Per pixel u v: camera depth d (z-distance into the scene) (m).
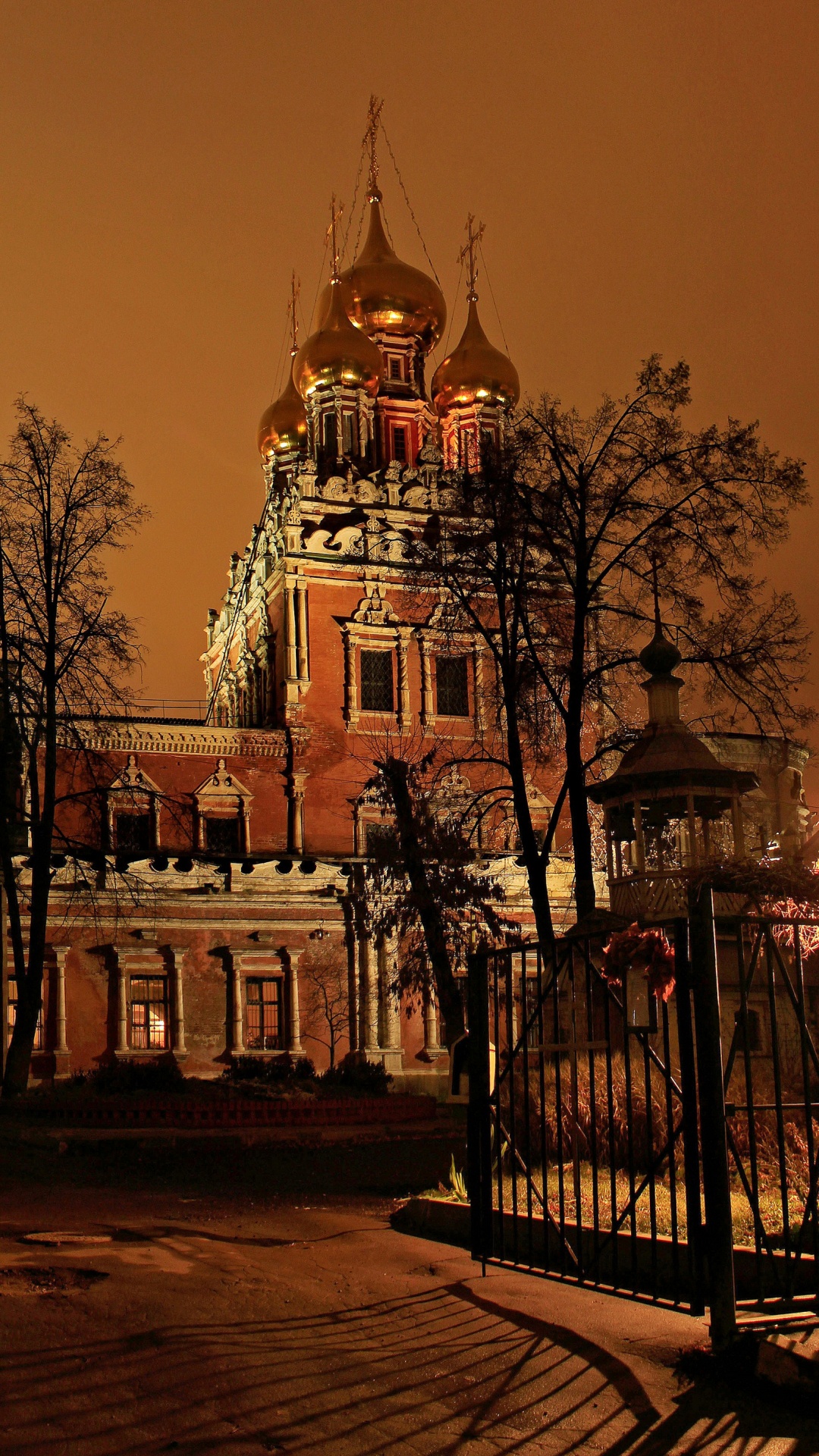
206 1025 45.31
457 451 60.38
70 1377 7.98
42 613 35.78
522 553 30.97
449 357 63.44
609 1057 10.15
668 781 26.39
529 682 31.58
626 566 30.17
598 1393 8.41
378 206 65.69
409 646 53.81
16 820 37.75
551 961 11.40
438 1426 7.83
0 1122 27.92
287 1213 16.17
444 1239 13.55
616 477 29.81
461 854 35.69
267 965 46.34
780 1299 9.20
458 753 53.09
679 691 28.28
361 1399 8.13
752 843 45.41
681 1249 10.03
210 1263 11.36
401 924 37.97
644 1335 9.54
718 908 21.56
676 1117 15.47
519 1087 16.84
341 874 47.72
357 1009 46.91
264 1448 7.31
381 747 52.47
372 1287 10.95
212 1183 20.88
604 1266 10.94
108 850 44.47
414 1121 30.98
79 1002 44.03
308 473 55.22
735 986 20.58
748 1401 8.34
